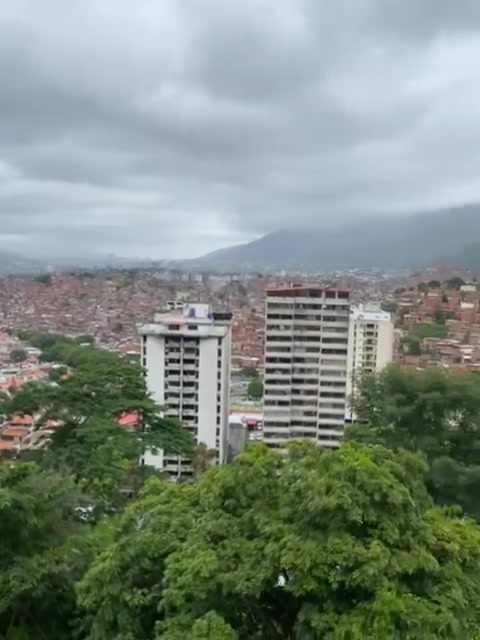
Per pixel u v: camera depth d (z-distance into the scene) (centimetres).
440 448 1675
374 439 1684
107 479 1491
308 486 748
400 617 659
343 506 710
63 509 1077
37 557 961
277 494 805
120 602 813
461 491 1535
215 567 730
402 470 840
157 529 851
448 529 808
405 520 738
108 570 827
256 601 763
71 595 985
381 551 686
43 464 1529
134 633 802
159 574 833
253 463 834
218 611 748
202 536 795
